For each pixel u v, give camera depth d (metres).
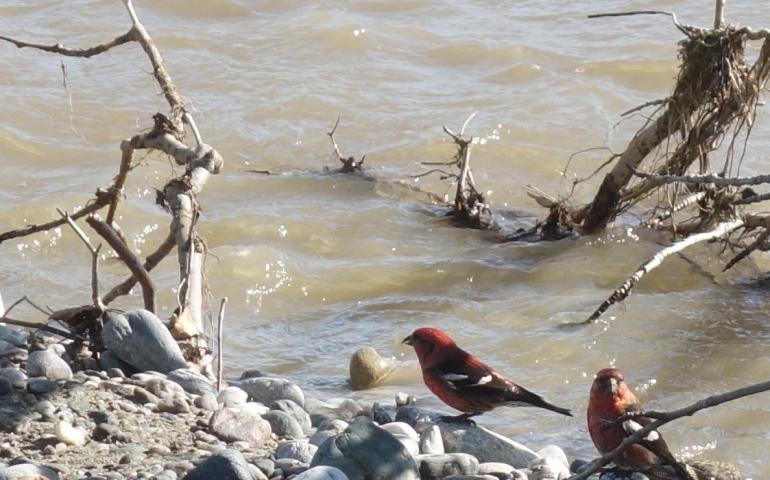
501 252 15.84
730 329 13.47
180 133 11.86
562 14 23.86
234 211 16.80
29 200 16.72
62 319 10.26
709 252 15.67
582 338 13.25
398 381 12.23
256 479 7.46
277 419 8.91
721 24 14.49
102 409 8.55
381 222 16.64
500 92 20.89
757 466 10.51
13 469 7.19
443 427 9.16
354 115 20.22
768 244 14.99
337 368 12.69
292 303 14.41
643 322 13.63
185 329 10.52
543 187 18.08
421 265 15.37
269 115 20.19
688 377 12.38
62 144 18.97
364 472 7.50
